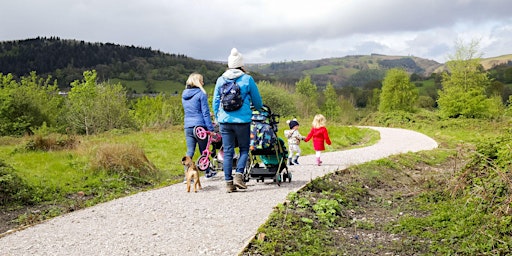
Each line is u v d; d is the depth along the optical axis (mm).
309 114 64000
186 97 8969
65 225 6371
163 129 28422
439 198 8156
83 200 9172
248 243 5258
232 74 7961
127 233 5895
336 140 21656
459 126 34656
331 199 7605
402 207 7945
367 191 9156
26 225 7047
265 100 59688
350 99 78250
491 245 5289
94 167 11070
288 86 71625
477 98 39000
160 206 7258
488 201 6547
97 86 39250
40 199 9156
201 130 8828
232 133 8125
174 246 5336
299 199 7180
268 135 8445
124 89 40531
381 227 6605
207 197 7797
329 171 10695
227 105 7832
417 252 5527
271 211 6676
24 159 12477
